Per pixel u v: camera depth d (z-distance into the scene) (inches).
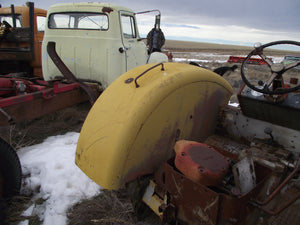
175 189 69.4
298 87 77.3
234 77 258.7
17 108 120.0
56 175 113.3
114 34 175.6
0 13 231.9
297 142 91.7
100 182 73.3
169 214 72.9
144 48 221.0
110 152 71.6
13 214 93.0
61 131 169.6
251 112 98.9
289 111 86.5
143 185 82.4
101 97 83.6
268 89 83.9
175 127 85.6
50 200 100.1
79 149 80.6
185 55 1045.2
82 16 180.5
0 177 88.7
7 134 155.1
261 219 73.5
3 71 234.4
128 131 70.7
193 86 87.7
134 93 76.7
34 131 165.8
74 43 183.6
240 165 64.2
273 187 76.4
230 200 58.3
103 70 179.2
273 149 91.3
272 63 84.7
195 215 66.0
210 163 65.6
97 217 91.2
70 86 153.6
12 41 221.6
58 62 163.9
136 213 86.4
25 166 120.3
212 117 107.0
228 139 106.0
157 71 84.5
